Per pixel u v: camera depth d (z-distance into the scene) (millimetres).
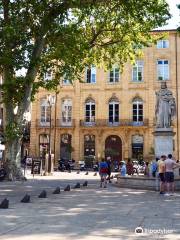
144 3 27719
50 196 18391
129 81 55406
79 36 28859
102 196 18781
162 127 26172
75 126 56031
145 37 32938
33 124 57031
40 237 9039
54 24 26594
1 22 25656
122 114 55094
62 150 56344
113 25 32312
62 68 29031
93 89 56344
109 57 35938
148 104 54438
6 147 28344
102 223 11086
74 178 33094
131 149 54156
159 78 54688
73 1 26469
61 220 11523
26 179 28594
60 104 56938
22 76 28031
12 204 15211
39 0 26016
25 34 25969
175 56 54438
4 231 9719
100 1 28797
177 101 53531
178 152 52125
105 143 55219
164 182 20406
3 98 28844
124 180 24828
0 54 25062
